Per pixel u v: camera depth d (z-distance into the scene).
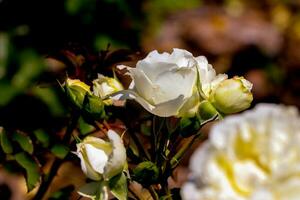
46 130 1.08
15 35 1.55
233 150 0.72
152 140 0.92
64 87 0.94
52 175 1.06
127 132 1.00
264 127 0.73
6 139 1.04
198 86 0.88
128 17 1.61
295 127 0.73
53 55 1.06
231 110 0.89
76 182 1.24
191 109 0.88
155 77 0.87
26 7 1.54
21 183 1.47
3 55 1.54
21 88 1.50
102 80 0.94
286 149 0.72
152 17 1.78
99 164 0.86
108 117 0.95
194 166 0.72
